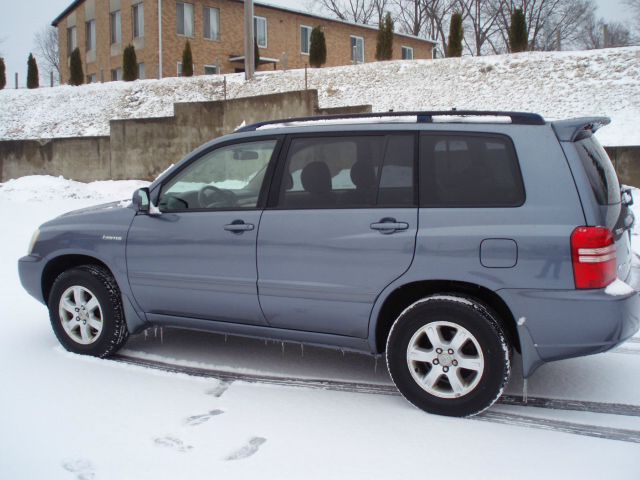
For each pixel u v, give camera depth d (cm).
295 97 1627
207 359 508
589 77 1752
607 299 363
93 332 509
